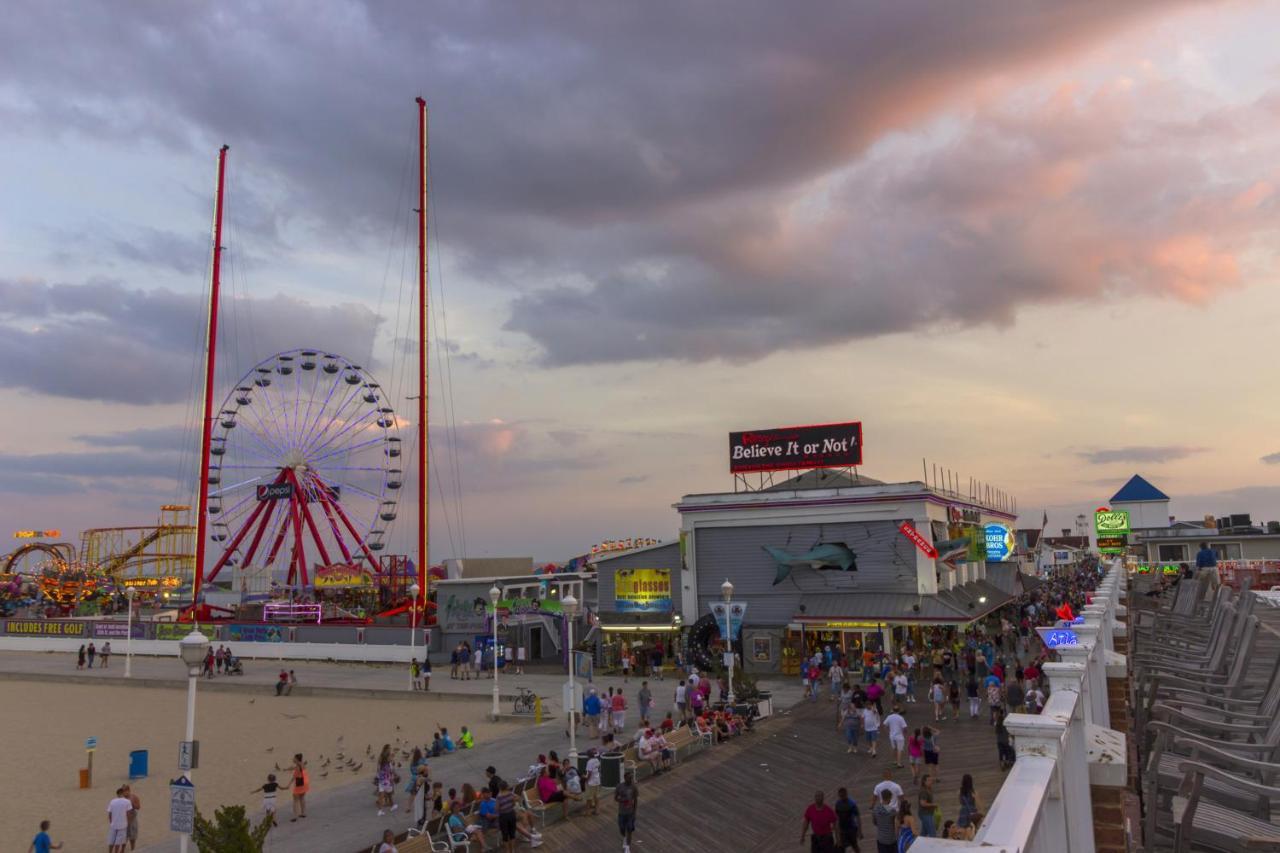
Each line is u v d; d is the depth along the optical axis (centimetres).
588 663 5194
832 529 5269
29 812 2919
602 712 3691
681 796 2680
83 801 3061
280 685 5422
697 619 5478
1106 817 742
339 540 8969
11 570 12225
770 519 5394
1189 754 907
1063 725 494
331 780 3262
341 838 2480
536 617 6512
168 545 11962
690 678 3966
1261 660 1683
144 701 5350
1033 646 4984
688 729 3231
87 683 6159
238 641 7256
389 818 2686
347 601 8319
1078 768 657
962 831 1120
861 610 4962
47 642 8144
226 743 4034
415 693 5056
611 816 2522
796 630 5159
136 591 10962
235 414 8638
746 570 5431
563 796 2523
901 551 5091
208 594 8706
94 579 11419
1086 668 805
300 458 8881
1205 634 2147
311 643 6975
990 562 7388
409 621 7031
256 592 8669
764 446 5691
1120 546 10269
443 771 3206
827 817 1841
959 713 3641
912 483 5175
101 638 7925
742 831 2380
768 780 2828
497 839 2278
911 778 2711
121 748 3956
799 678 4900
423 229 8638
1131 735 1269
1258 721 1006
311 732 4241
